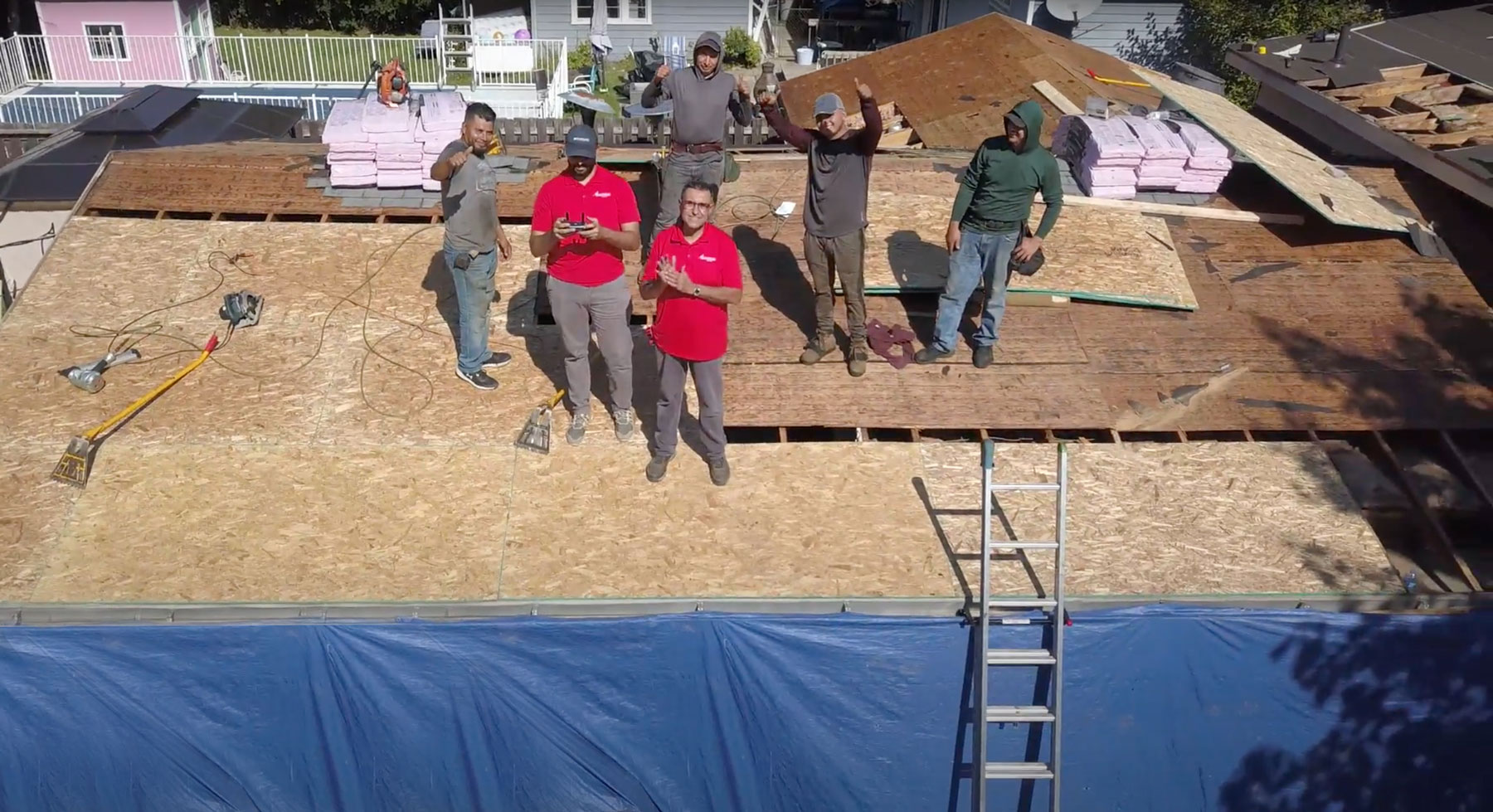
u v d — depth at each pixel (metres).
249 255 8.88
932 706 6.18
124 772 6.14
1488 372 7.98
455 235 7.11
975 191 7.33
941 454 7.30
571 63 26.91
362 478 6.99
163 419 7.34
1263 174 10.41
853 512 6.89
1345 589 6.41
